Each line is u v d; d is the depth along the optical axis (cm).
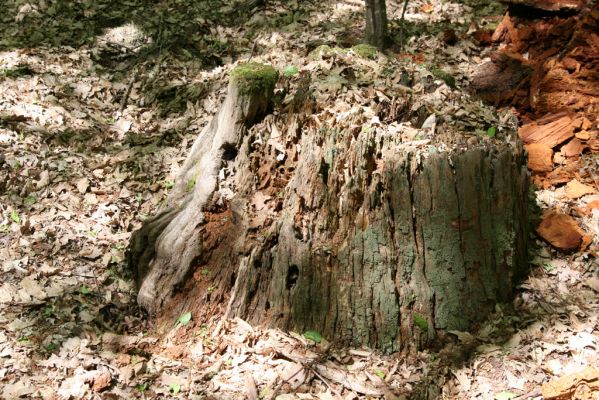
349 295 415
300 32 770
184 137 611
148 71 710
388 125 436
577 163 580
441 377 403
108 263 491
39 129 606
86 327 440
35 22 789
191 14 809
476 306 426
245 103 446
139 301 454
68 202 541
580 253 485
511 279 443
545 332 427
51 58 720
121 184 566
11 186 543
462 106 466
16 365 410
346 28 777
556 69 650
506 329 426
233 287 435
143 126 640
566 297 452
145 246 469
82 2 825
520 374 403
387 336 416
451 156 409
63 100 657
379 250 410
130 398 395
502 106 663
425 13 838
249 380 400
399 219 409
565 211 527
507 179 428
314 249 414
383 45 720
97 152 600
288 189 428
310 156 414
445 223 410
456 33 776
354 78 492
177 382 404
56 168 570
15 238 502
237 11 823
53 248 498
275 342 417
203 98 655
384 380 402
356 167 406
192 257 439
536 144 588
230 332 425
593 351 415
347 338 419
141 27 780
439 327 417
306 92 467
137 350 423
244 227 434
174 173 575
